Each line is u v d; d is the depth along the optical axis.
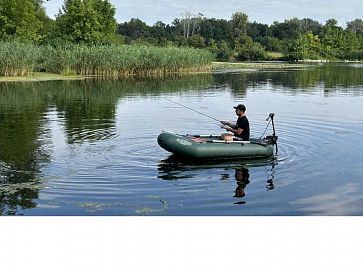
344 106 18.44
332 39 84.06
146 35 91.81
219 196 7.39
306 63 68.38
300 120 14.71
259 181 8.14
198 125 13.95
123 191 7.63
